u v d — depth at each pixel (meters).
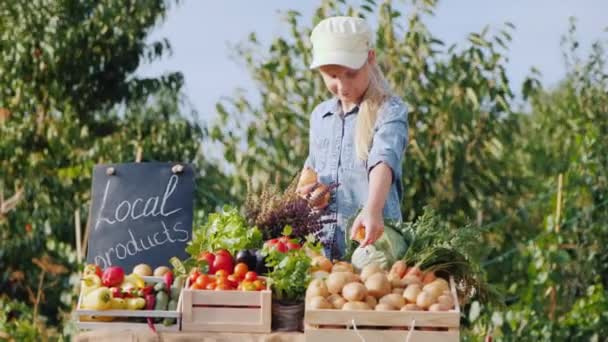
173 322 4.17
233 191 9.35
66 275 10.84
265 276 4.37
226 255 4.44
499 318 8.38
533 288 8.97
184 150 11.60
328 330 4.00
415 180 9.38
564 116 11.27
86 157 11.10
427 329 4.00
